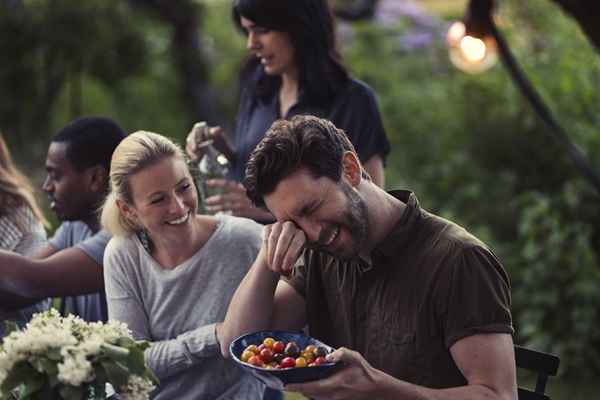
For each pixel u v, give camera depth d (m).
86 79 12.51
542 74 8.57
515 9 9.62
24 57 11.23
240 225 3.70
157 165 3.48
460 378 3.00
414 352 3.00
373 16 11.43
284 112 4.71
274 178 2.85
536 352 3.34
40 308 4.32
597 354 7.44
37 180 10.88
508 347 2.88
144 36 11.69
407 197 3.11
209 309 3.61
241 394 3.63
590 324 7.36
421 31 11.92
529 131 8.54
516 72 6.29
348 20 10.62
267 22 4.46
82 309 4.34
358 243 2.92
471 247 2.94
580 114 8.27
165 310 3.63
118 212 3.63
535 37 9.53
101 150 4.20
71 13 11.20
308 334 3.39
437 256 2.96
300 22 4.48
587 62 8.43
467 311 2.89
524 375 7.34
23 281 3.96
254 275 3.26
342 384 2.77
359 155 4.52
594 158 7.98
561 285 7.54
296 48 4.52
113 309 3.69
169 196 3.50
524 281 7.67
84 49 11.30
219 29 13.02
